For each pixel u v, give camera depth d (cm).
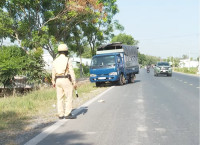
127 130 564
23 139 496
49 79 1706
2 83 1411
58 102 701
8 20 2211
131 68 2247
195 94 1312
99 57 1892
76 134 532
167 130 564
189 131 554
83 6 2275
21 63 1505
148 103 996
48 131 558
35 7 2309
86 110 843
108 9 3161
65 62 684
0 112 757
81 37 3197
